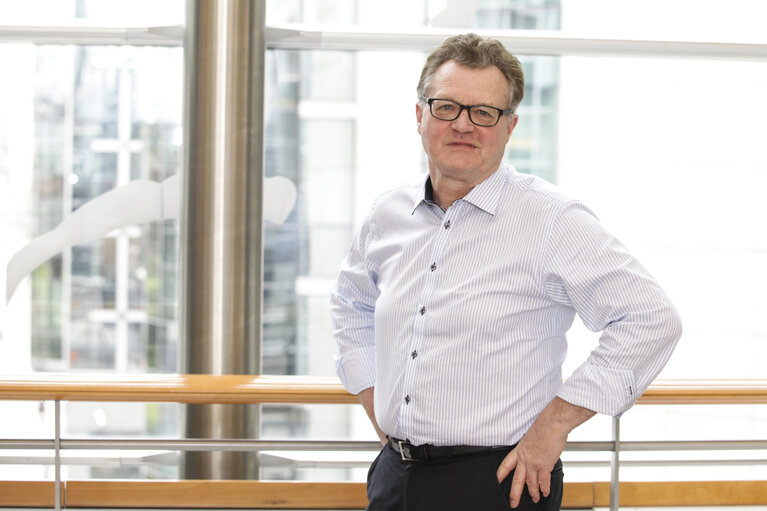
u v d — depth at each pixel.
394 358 1.73
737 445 2.22
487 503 1.64
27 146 4.71
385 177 5.43
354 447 2.25
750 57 3.88
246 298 3.53
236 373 3.53
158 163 4.79
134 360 5.16
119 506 2.60
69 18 3.75
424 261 1.72
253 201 3.52
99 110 4.73
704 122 5.48
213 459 3.45
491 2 4.75
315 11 4.90
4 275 3.80
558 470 1.71
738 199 5.54
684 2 4.43
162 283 5.16
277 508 2.60
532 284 1.63
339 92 5.31
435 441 1.66
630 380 1.54
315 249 5.32
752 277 5.60
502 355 1.63
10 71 4.64
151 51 4.73
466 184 1.69
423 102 1.72
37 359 5.05
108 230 3.78
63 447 2.23
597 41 3.84
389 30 3.77
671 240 5.57
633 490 2.62
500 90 1.65
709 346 5.65
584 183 5.54
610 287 1.56
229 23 3.42
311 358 5.31
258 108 3.52
